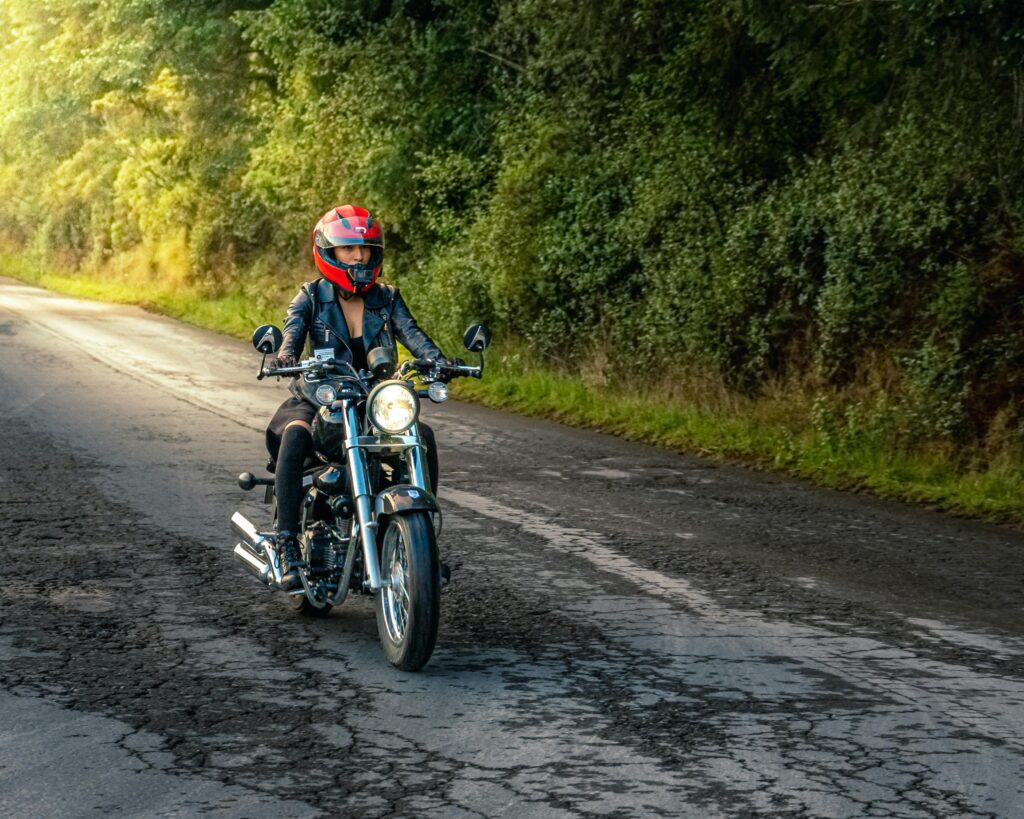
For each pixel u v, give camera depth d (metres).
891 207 13.27
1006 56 11.27
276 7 24.89
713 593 7.10
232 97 30.12
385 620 5.68
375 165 22.28
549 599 6.85
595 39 17.58
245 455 11.20
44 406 13.69
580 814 4.05
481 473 10.92
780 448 12.34
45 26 37.94
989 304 12.62
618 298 17.33
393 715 4.95
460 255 20.48
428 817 4.00
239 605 6.54
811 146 16.30
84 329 23.02
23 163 48.25
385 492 5.55
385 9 24.30
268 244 30.78
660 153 16.94
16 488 9.41
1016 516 9.90
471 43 22.50
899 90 13.43
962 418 12.17
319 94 24.14
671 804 4.14
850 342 13.94
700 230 16.16
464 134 22.45
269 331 5.80
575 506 9.58
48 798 4.10
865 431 12.55
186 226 34.00
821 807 4.15
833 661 5.86
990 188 13.06
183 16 29.17
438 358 5.92
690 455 12.57
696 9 16.91
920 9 11.20
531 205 18.80
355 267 6.03
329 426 5.93
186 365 18.25
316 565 6.03
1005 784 4.39
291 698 5.12
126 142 36.50
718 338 15.16
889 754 4.65
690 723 4.94
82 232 42.38
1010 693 5.45
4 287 35.56
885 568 7.96
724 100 16.48
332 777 4.31
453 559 7.71
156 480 9.89
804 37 13.45
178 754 4.49
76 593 6.66
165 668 5.47
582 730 4.83
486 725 4.86
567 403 15.38
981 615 6.87
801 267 14.28
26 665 5.45
